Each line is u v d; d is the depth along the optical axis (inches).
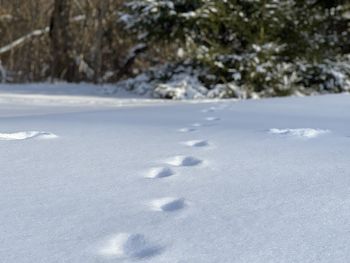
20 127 166.6
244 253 66.1
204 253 66.1
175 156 122.8
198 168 110.8
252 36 474.9
